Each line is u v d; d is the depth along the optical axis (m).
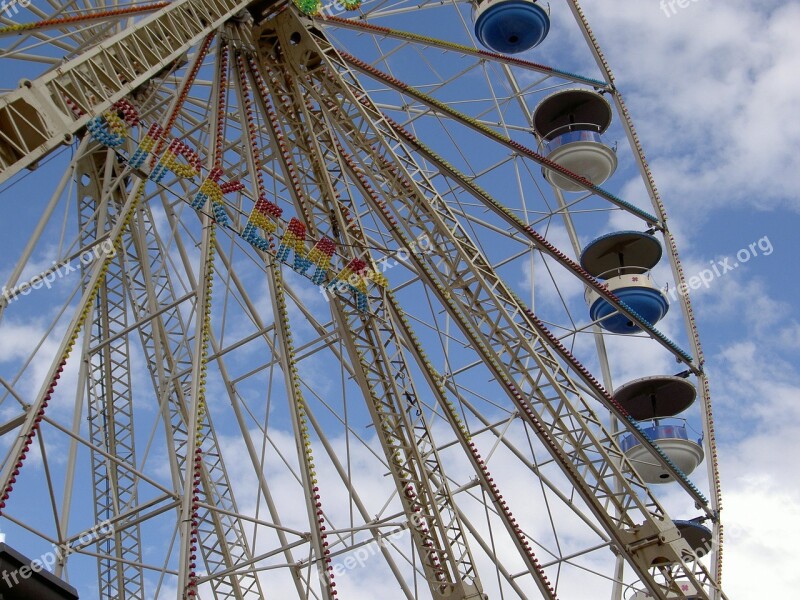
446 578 20.19
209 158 21.45
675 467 25.81
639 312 29.53
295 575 21.11
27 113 13.30
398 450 21.31
